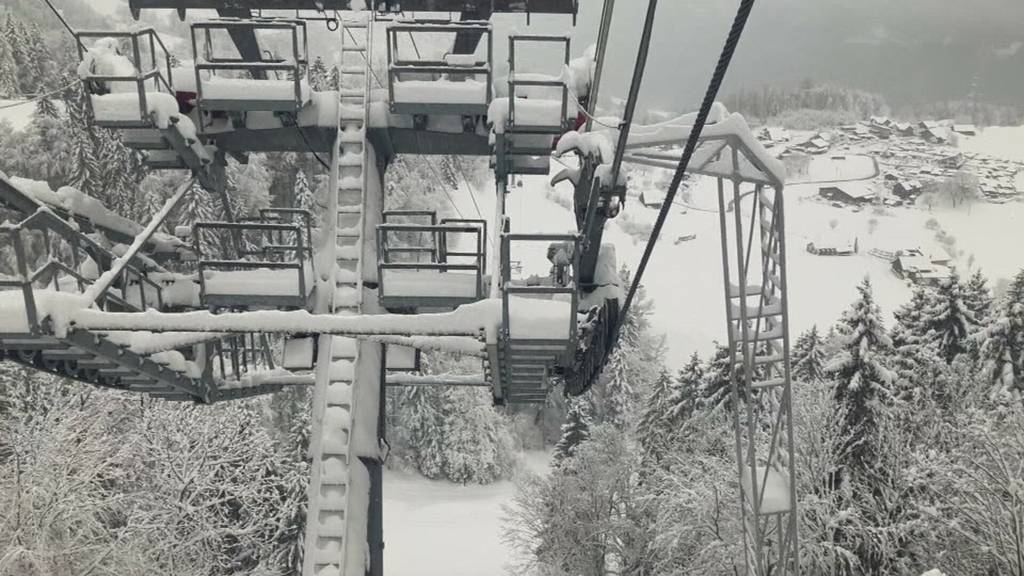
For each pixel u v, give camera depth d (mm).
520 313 7797
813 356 37250
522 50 9023
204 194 44844
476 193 87375
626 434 36688
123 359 8648
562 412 67188
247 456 23125
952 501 20172
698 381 37688
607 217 8789
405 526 49438
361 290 9055
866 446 24297
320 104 9875
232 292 8945
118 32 8625
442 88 9000
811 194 166125
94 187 48656
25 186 8789
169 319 7637
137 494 19812
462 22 8961
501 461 59594
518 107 8836
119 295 9695
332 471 8312
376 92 10094
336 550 7996
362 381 8883
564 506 30797
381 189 10039
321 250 9586
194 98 9586
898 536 21250
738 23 3752
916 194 165000
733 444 24516
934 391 30484
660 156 9227
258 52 10703
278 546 25516
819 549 20391
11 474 17609
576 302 7543
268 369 13000
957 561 20219
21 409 20656
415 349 9938
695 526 22422
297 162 61406
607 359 9719
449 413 58062
